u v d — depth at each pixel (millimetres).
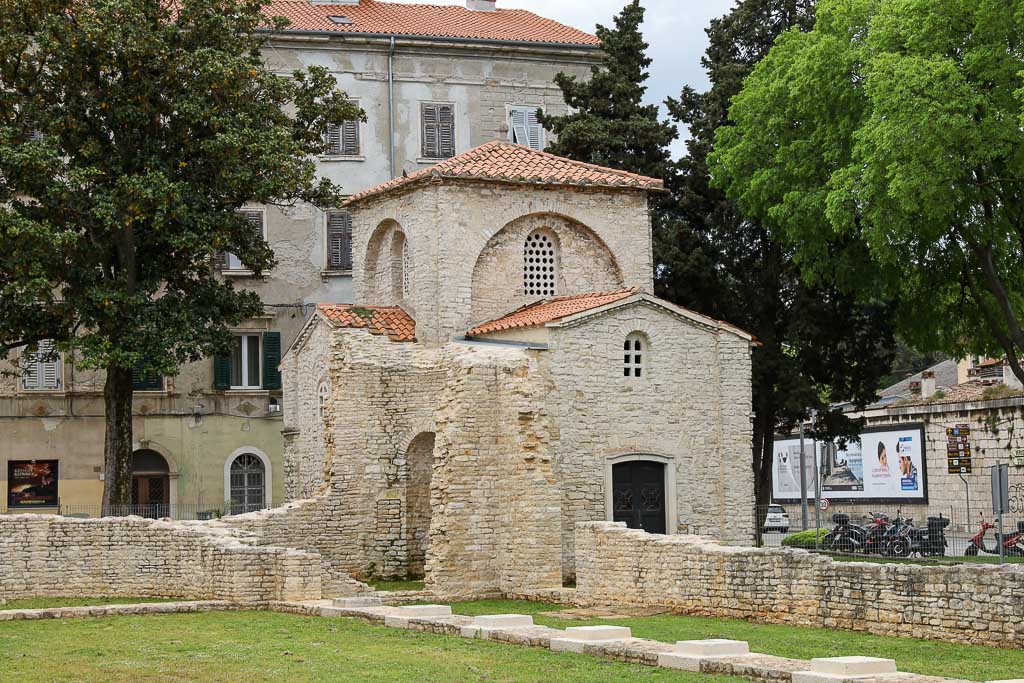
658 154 58094
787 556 31141
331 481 46438
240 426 65938
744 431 46375
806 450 48281
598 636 26719
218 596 38531
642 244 50156
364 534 46656
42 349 63688
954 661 24234
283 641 29000
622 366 45000
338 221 68125
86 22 46625
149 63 48500
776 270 55875
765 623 31375
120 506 49938
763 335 56531
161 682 23531
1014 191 48406
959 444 66625
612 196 49938
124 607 35469
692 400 45875
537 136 70500
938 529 44156
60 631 31422
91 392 64062
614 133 57500
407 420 47219
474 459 41562
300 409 53000
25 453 63250
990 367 78062
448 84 69625
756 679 21906
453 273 47625
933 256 51875
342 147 68375
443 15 73688
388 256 51188
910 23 46344
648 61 59688
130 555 40969
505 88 70375
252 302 53312
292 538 45531
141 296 48656
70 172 46844
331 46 68250
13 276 47406
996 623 26234
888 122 44969
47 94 48656
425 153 69188
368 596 38969
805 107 50812
